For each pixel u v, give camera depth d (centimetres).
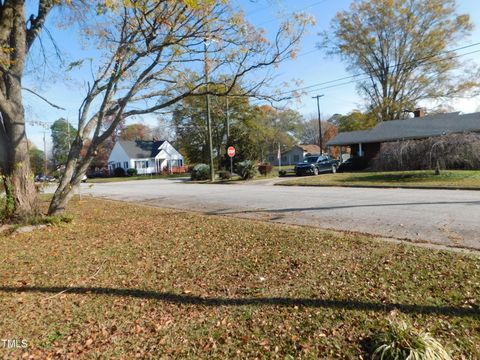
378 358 258
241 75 913
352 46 3522
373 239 585
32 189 871
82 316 360
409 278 401
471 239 564
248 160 2659
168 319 346
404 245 537
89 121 896
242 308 358
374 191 1382
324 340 290
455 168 1886
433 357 248
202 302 379
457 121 2538
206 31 811
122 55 817
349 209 928
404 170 1958
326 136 6719
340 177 2034
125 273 486
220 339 304
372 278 410
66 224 855
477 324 297
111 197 1709
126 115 918
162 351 291
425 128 2614
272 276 440
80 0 858
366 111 3812
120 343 307
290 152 6769
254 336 305
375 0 3291
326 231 666
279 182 2061
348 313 330
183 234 712
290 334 303
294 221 811
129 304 385
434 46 3200
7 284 454
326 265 466
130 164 5509
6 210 829
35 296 413
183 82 988
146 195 1722
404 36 3338
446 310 323
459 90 3238
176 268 496
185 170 5594
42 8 903
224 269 479
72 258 569
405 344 258
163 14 745
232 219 866
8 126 827
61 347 304
